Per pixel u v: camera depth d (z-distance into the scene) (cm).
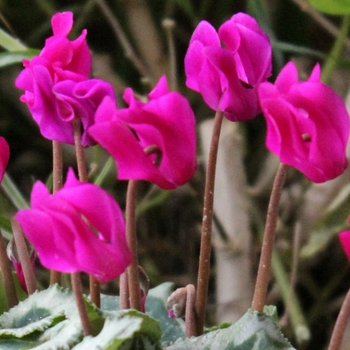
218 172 84
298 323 75
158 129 59
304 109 58
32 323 62
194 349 61
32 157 106
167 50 101
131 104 58
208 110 100
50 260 57
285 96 58
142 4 99
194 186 92
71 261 57
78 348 59
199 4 103
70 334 60
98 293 62
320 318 92
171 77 93
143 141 59
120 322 59
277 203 60
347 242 59
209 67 60
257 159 100
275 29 98
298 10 96
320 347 91
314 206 87
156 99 59
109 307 67
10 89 102
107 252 57
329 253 93
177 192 99
